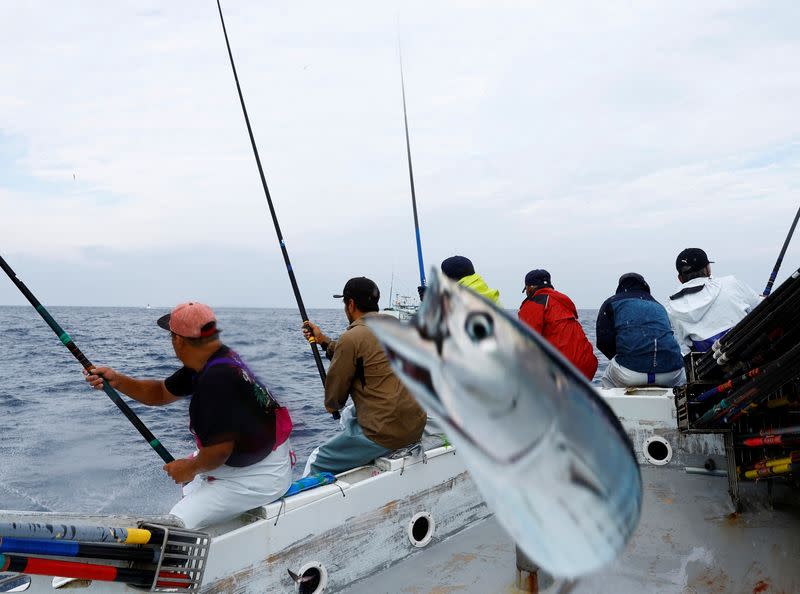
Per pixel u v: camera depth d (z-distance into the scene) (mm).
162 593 1831
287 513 2236
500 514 790
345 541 2430
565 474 737
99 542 1660
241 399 2049
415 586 2439
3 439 7074
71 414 8719
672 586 2395
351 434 2824
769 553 2627
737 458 3010
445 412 722
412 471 2719
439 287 729
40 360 16125
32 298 2256
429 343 717
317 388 8695
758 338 2525
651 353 3932
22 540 1503
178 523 1980
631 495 788
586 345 3645
